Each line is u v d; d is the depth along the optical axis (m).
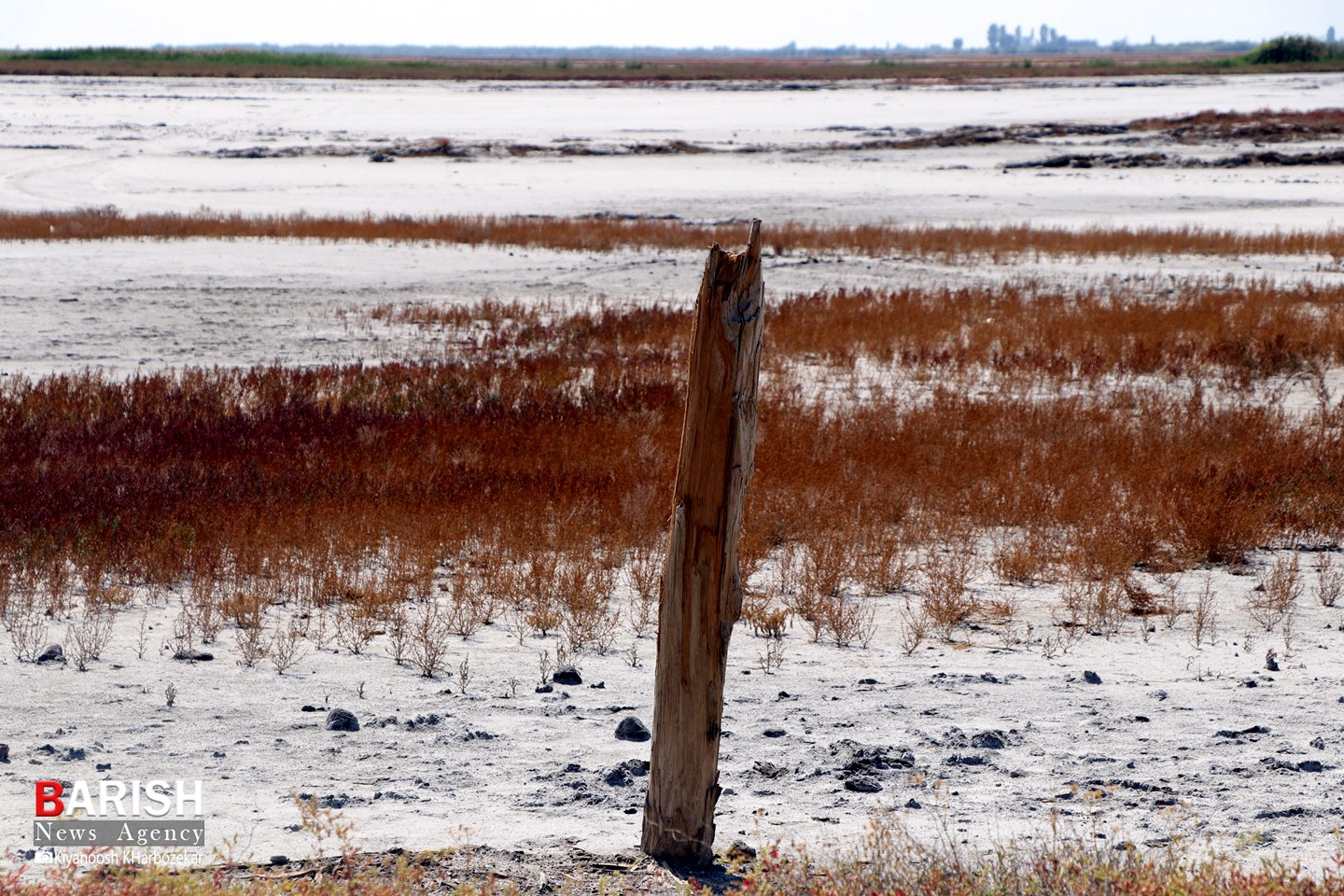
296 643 14.02
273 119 137.00
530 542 17.70
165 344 36.28
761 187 83.88
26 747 10.63
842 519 19.02
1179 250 55.22
